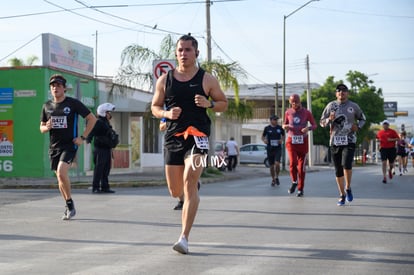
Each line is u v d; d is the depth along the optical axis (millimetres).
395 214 9812
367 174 23828
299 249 6820
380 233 7910
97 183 14523
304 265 5992
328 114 11258
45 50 21250
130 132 26625
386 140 17812
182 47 6699
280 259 6281
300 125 13055
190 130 6527
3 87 20781
